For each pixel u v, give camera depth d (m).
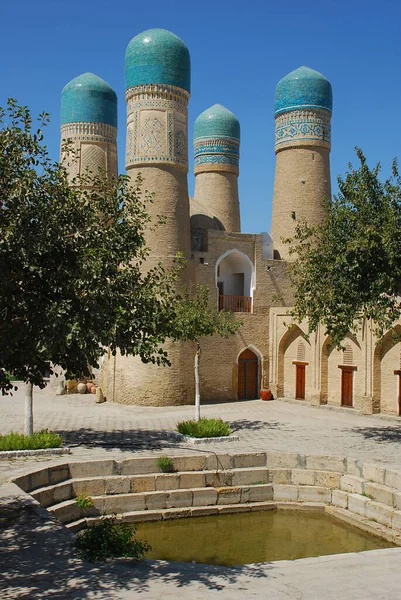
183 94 21.59
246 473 12.66
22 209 6.55
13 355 6.88
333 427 16.78
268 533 11.16
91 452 12.86
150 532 11.11
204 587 6.42
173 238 21.11
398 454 13.05
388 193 14.17
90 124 24.44
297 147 25.36
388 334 18.72
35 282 6.71
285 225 25.48
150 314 7.78
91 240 7.15
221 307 23.61
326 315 14.52
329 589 6.65
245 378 23.55
